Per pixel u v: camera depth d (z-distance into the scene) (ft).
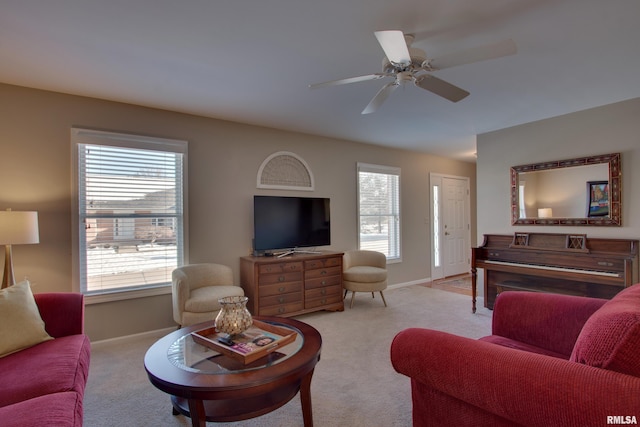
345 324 11.89
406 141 16.57
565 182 12.10
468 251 22.35
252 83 9.29
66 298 7.16
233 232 12.83
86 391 7.40
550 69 8.50
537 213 12.77
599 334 3.49
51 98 9.71
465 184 22.33
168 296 11.34
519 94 10.19
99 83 9.18
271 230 13.12
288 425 6.14
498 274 13.44
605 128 11.19
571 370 3.23
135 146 10.87
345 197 16.26
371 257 15.31
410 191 19.04
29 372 5.14
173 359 5.52
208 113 11.89
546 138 12.64
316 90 9.85
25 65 8.09
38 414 3.92
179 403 5.56
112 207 10.59
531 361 3.48
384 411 6.57
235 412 5.17
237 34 6.81
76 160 9.98
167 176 11.53
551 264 11.59
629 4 5.87
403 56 6.14
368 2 5.83
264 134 13.73
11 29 6.51
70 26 6.44
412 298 15.60
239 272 12.96
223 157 12.67
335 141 15.96
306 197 14.20
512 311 6.43
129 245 10.84
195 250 12.00
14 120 9.27
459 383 3.82
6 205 9.16
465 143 16.99
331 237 15.76
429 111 11.80
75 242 9.93
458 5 5.94
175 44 7.18
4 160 9.16
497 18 6.33
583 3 5.87
